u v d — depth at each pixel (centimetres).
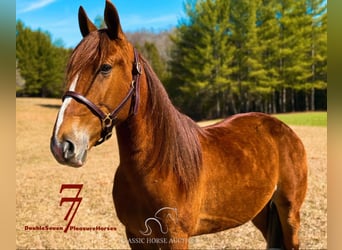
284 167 245
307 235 353
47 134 1130
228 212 209
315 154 651
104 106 148
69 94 141
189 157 183
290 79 1446
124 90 156
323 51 1388
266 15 1462
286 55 1434
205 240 352
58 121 138
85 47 146
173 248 178
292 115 1233
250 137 234
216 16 1466
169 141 175
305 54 1427
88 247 351
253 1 1441
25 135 1091
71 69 145
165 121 174
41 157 809
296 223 254
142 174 171
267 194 229
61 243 358
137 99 161
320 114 1220
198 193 187
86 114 142
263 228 271
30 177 604
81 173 632
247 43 1456
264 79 1452
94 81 144
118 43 155
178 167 177
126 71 156
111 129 154
